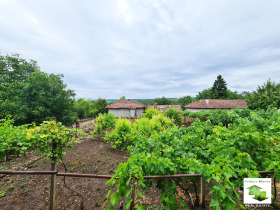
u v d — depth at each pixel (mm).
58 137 2865
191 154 2393
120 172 1574
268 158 2143
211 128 3791
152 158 1927
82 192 3275
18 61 15156
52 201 2576
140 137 2842
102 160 5082
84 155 5594
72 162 4918
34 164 4703
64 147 3199
